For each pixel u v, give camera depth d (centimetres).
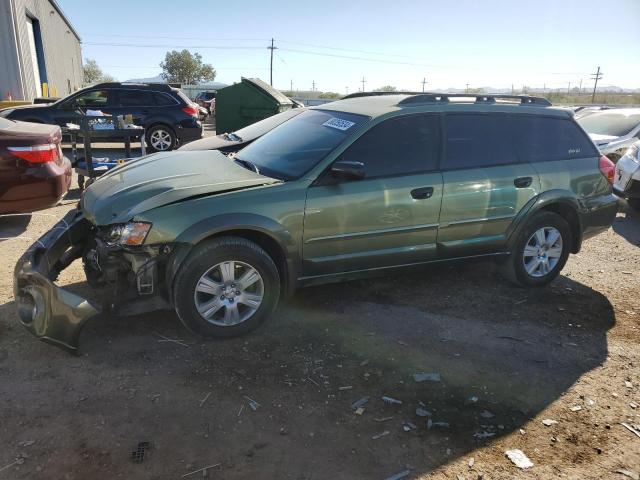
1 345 358
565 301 484
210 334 372
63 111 1266
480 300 476
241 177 394
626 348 402
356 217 402
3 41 1975
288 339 388
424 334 408
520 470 271
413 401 322
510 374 358
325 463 267
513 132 478
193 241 351
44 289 331
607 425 310
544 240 496
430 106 444
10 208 587
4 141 571
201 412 301
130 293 362
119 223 350
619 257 624
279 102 1291
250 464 263
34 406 298
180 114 1350
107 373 333
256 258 371
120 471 254
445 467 270
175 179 388
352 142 408
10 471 250
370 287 492
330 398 321
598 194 513
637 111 1115
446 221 440
